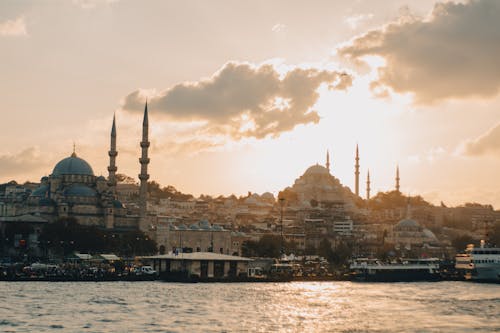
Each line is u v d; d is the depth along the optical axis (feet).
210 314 646.74
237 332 558.15
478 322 633.61
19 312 624.59
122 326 568.00
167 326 573.74
